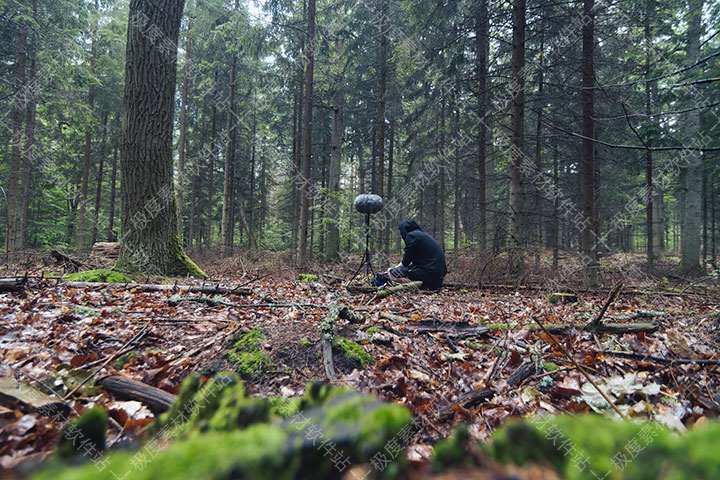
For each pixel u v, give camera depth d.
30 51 11.89
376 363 2.46
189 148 19.22
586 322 3.62
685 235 10.56
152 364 2.20
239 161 19.33
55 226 17.70
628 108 8.55
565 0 7.74
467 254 9.93
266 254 13.26
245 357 2.23
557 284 6.48
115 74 15.45
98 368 1.89
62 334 2.57
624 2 7.94
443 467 0.46
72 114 13.09
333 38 13.39
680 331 3.08
